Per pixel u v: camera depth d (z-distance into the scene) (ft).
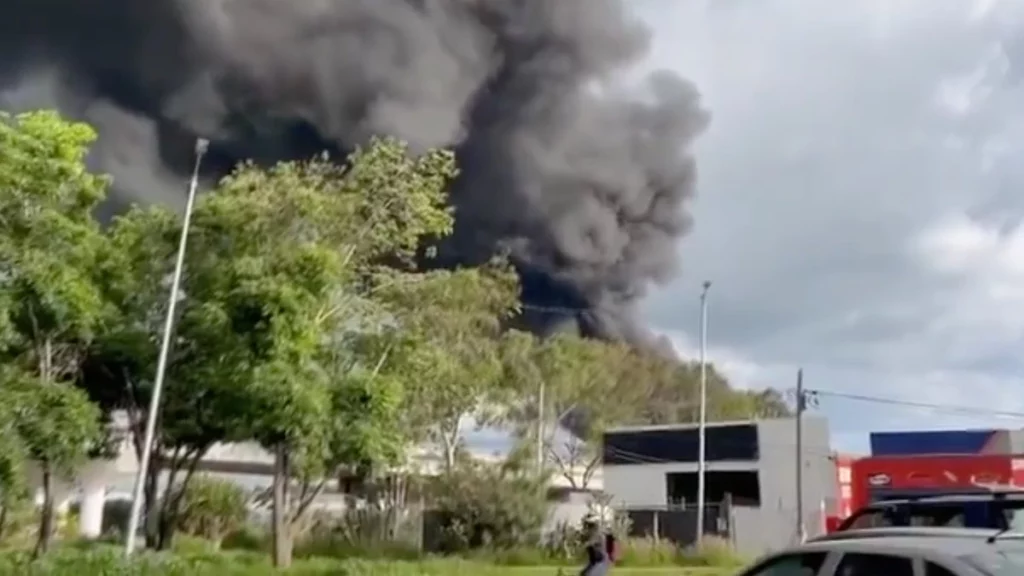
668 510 140.56
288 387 70.08
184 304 75.05
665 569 102.06
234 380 69.97
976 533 18.20
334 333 83.30
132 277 76.13
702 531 131.13
